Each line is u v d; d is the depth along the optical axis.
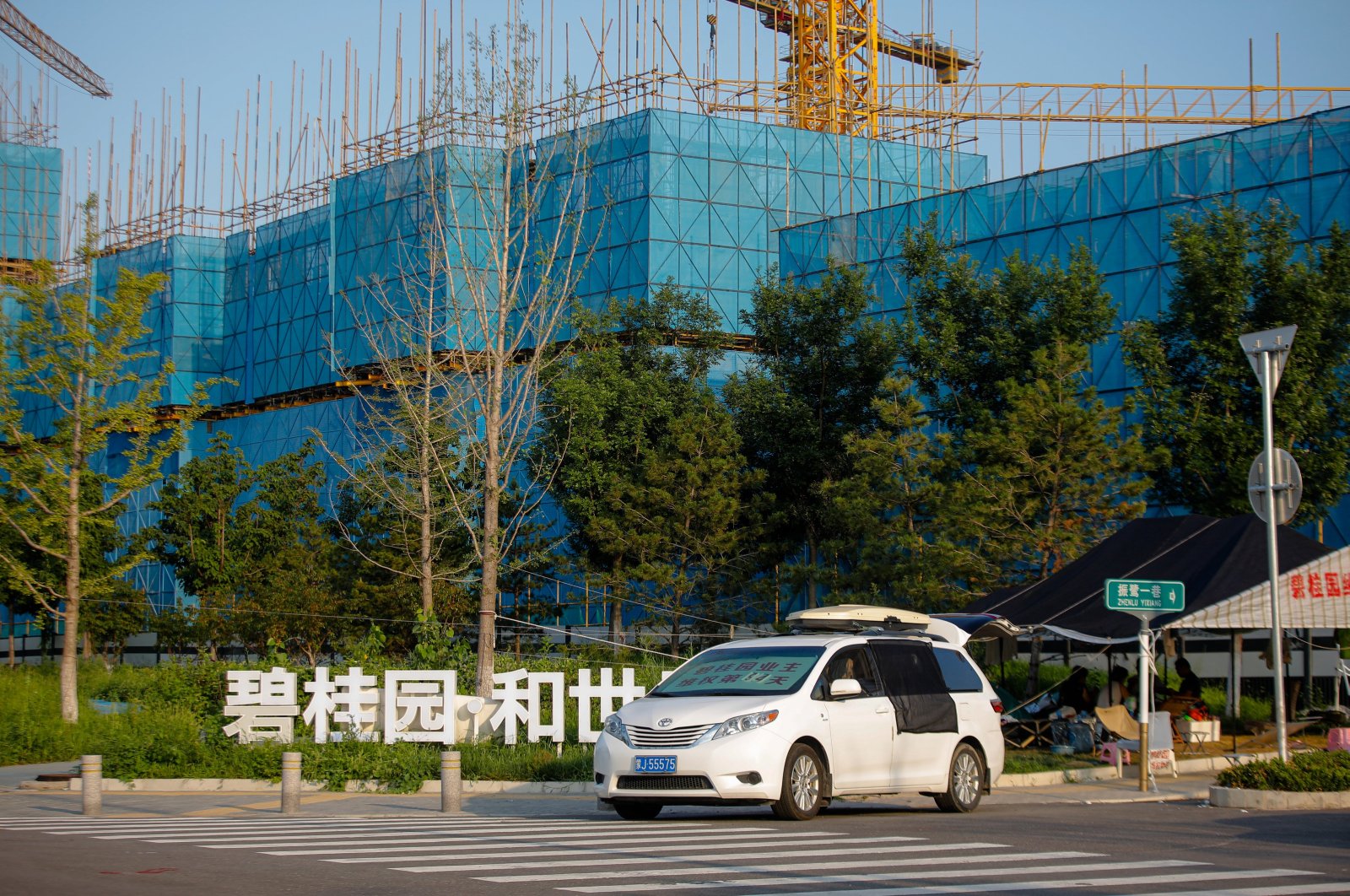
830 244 56.72
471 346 36.66
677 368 44.44
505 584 42.00
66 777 20.42
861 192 65.06
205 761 20.52
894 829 12.84
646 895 8.73
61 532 29.38
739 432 41.88
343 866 10.37
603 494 39.75
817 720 13.69
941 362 36.75
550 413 40.09
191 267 77.56
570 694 21.38
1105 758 20.77
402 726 21.41
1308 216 43.75
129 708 27.97
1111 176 48.34
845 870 9.91
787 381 42.19
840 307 42.19
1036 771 19.39
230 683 21.95
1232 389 32.16
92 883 9.52
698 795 13.05
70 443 28.28
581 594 43.03
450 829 13.38
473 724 21.98
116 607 47.62
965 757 15.33
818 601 41.28
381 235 63.59
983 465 31.53
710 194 61.16
